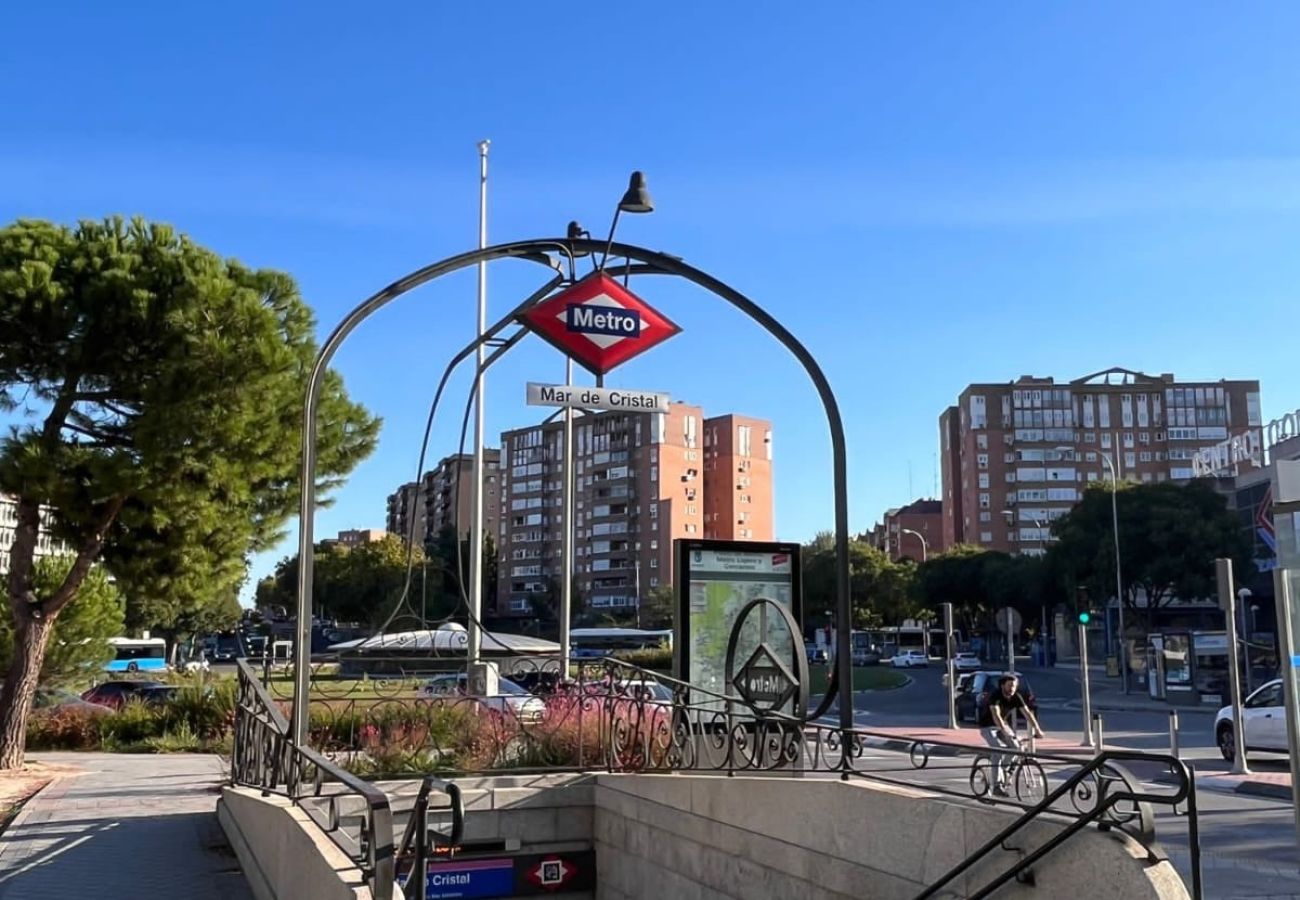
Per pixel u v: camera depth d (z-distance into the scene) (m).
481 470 21.69
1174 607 67.38
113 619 21.28
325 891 5.81
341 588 89.75
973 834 6.54
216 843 10.09
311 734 12.95
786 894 8.42
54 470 15.41
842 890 7.76
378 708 13.28
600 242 10.64
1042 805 5.94
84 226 16.55
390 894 5.21
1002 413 130.25
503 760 12.31
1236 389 130.12
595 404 12.45
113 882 8.53
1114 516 55.00
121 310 15.47
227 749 19.33
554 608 114.94
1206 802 15.09
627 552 128.12
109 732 20.45
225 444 16.41
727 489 133.75
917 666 86.44
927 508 174.12
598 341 10.81
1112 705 41.41
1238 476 60.28
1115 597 59.78
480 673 16.14
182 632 75.31
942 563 87.81
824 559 90.62
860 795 7.61
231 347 15.87
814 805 8.12
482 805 11.11
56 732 20.17
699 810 9.70
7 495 16.67
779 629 12.55
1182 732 28.28
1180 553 54.88
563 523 21.81
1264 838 12.09
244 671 10.37
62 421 16.11
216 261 16.70
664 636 85.50
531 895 11.28
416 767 11.86
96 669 21.23
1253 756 20.94
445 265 10.22
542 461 141.12
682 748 10.55
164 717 20.98
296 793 7.96
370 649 15.63
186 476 16.41
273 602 107.06
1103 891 5.43
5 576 19.78
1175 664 42.25
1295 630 8.67
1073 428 129.62
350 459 19.00
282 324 17.80
